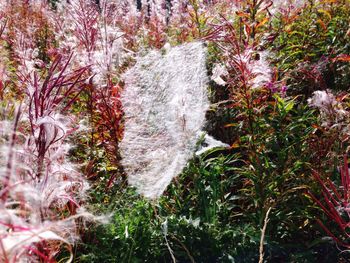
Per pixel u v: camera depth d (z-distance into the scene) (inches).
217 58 158.4
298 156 114.0
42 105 86.7
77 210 94.0
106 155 127.2
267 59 145.3
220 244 107.3
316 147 116.6
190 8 201.0
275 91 122.7
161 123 127.0
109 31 147.8
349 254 109.1
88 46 140.5
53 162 81.9
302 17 176.1
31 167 73.0
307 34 166.2
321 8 182.1
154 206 113.7
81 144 124.5
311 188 112.1
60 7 207.6
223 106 140.5
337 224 109.5
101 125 129.1
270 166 113.0
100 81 132.7
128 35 200.1
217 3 208.2
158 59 145.6
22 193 52.2
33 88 94.8
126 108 131.6
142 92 133.8
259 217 112.5
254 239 105.7
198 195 116.3
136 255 104.3
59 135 88.0
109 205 111.7
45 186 72.0
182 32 197.9
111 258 101.0
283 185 113.5
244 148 136.0
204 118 132.9
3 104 104.3
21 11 226.8
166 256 106.7
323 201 111.3
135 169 123.4
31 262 61.1
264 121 117.4
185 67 144.3
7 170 50.2
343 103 127.9
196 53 148.7
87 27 143.1
